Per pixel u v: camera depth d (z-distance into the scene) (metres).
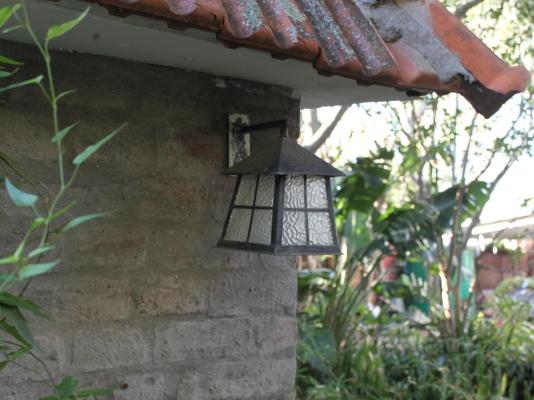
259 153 2.20
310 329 5.61
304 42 2.00
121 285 2.36
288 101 2.77
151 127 2.44
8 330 1.70
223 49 2.22
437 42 2.44
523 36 6.12
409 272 7.57
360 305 7.01
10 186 1.24
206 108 2.56
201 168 2.55
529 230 7.62
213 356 2.55
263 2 2.04
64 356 2.24
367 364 5.60
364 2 2.44
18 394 2.17
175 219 2.48
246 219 2.19
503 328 6.11
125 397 2.35
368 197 5.98
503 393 5.29
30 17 1.89
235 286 2.61
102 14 1.87
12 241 2.16
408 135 6.31
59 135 1.27
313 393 4.96
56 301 2.23
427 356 5.95
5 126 2.16
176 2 1.75
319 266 8.25
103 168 2.33
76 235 2.28
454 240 6.31
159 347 2.43
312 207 2.13
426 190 6.89
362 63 2.18
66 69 2.26
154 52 2.28
